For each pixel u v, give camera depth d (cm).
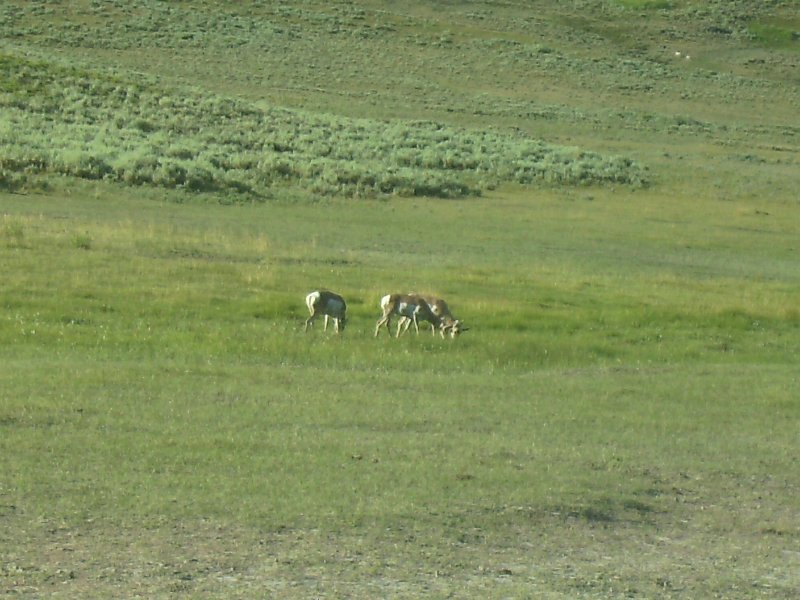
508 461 4012
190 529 3134
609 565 3062
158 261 8675
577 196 16375
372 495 3506
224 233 11012
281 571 2861
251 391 5003
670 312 8119
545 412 4897
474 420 4669
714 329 7775
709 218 15200
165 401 4684
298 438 4181
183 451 3903
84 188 12988
